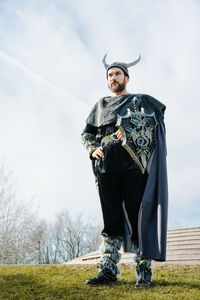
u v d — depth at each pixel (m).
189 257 7.38
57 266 5.52
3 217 16.86
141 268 3.54
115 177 3.64
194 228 9.76
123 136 3.54
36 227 18.59
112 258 3.61
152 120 3.73
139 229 3.40
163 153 3.70
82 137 4.06
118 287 3.40
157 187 3.56
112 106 3.86
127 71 4.15
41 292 3.31
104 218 3.68
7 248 16.59
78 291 3.27
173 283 3.70
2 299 3.03
